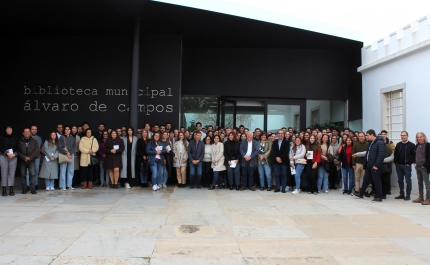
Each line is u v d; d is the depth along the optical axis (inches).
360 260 180.5
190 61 522.0
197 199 339.9
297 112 531.8
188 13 388.5
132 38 411.8
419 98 384.2
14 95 483.5
